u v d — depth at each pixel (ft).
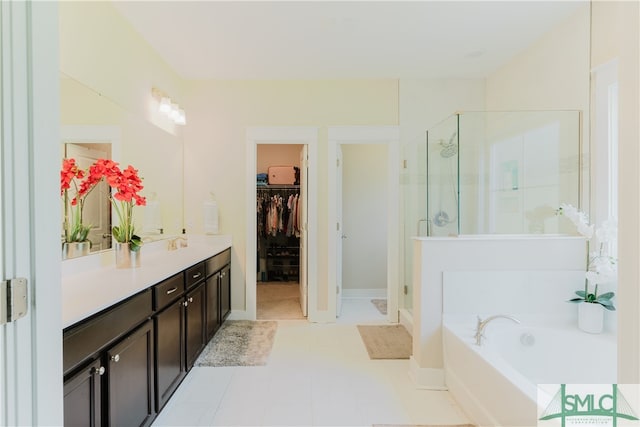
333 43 9.46
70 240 6.16
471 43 9.52
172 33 8.89
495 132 8.94
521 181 8.87
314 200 11.96
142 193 9.04
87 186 6.61
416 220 11.07
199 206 11.86
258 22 8.39
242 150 11.88
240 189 11.91
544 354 7.13
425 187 10.28
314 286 11.92
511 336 7.15
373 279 15.37
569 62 8.35
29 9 2.40
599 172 7.65
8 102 2.24
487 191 8.93
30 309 2.40
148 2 7.57
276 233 17.51
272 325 11.44
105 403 4.45
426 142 10.23
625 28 2.30
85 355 4.03
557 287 7.79
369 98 11.96
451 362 7.13
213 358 8.79
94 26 7.06
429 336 7.57
